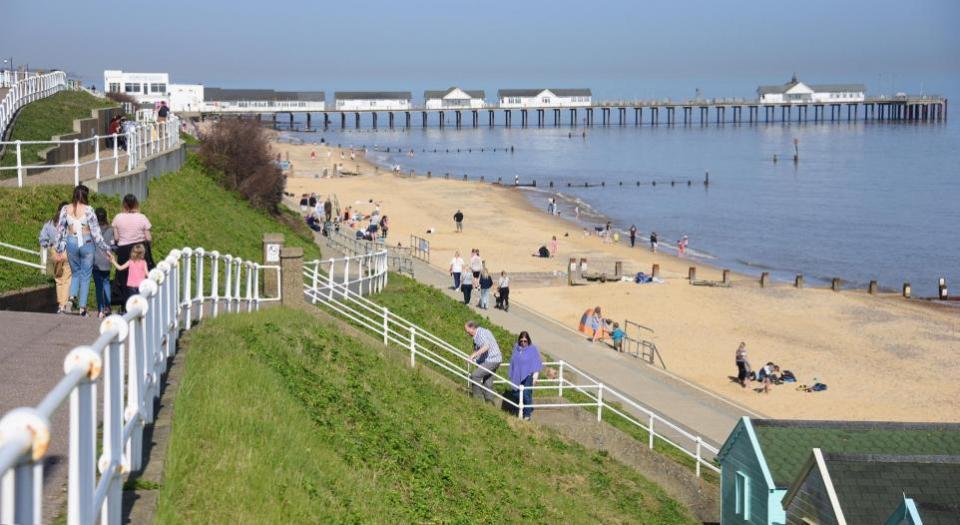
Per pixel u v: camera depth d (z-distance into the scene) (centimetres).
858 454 1512
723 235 7425
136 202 1627
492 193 9744
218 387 1191
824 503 1469
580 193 10388
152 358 1015
